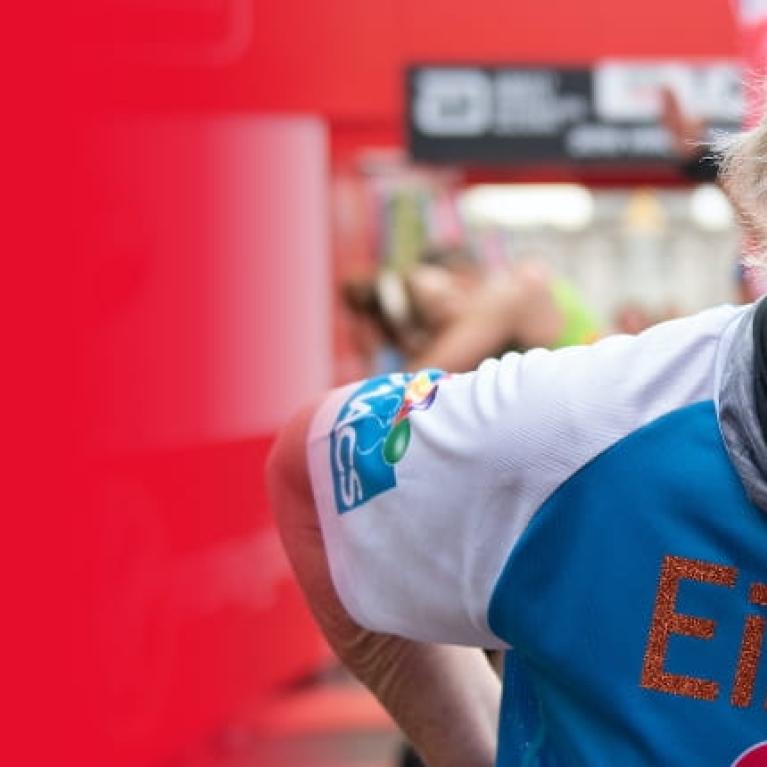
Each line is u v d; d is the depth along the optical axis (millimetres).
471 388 1729
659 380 1586
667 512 1549
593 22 12938
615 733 1592
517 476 1624
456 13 12711
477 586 1684
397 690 2031
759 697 1534
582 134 11289
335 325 13211
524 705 1749
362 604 1863
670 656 1554
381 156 14406
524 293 5027
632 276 20828
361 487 1812
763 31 5387
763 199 1586
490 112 11289
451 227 14891
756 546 1516
